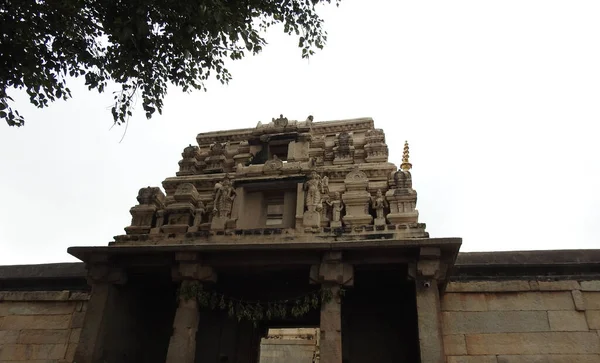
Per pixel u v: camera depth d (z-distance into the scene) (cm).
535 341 1520
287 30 1355
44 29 1105
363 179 1802
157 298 1934
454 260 1463
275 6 1298
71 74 1181
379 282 1719
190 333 1466
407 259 1470
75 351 1608
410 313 1736
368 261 1487
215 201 1762
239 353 1781
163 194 1973
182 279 1551
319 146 2211
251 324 1834
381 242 1438
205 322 1848
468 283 1644
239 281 1791
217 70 1310
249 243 1577
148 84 1241
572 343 1502
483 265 1664
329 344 1372
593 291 1577
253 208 1786
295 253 1520
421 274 1423
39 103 1155
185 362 1422
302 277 1698
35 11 1080
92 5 1122
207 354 1792
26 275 2002
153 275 1700
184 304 1509
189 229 1755
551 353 1498
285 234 1602
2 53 1061
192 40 1194
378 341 1730
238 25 1209
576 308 1548
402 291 1780
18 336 1852
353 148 2159
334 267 1476
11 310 1919
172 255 1587
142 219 1847
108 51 1182
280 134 2152
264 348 3262
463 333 1563
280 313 1575
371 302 1803
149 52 1190
